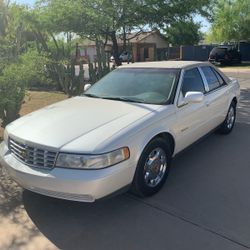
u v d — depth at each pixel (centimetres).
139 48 4525
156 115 462
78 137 401
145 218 410
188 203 442
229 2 3722
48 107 523
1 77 630
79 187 377
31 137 412
